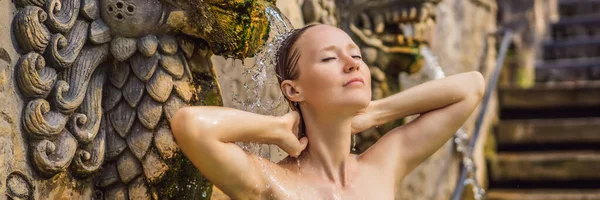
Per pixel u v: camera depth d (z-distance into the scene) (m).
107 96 1.70
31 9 1.50
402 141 1.76
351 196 1.63
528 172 4.71
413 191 3.83
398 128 1.79
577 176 4.63
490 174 4.77
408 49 3.03
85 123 1.62
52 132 1.53
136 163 1.69
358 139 3.02
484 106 4.39
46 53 1.54
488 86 4.87
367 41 2.97
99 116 1.65
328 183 1.63
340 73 1.59
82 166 1.62
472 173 4.20
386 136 1.78
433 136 1.75
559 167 4.67
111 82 1.70
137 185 1.69
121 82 1.69
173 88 1.70
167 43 1.69
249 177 1.50
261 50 1.77
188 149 1.43
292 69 1.63
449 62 4.20
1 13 1.45
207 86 1.80
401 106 1.77
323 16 2.77
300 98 1.62
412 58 3.04
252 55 1.76
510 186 4.77
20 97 1.50
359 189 1.65
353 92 1.58
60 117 1.55
